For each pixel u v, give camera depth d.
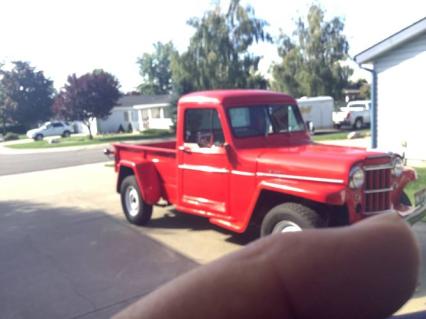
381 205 4.62
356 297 0.95
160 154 6.61
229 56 38.16
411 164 11.33
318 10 44.00
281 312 0.88
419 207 4.82
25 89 65.06
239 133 5.38
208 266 0.89
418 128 11.35
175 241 6.22
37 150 28.50
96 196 10.05
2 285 4.99
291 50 43.75
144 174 6.72
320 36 43.44
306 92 43.56
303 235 0.95
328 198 4.22
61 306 4.38
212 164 5.55
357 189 4.39
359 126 31.67
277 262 0.90
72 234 6.95
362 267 0.96
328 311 0.92
